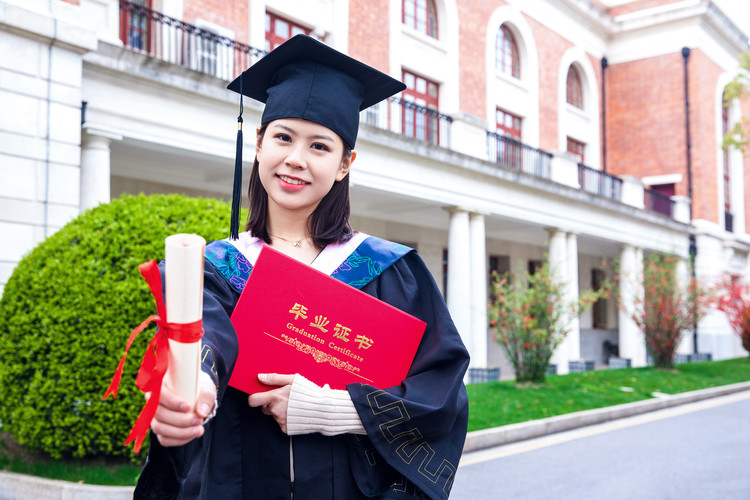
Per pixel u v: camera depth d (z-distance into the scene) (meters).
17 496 4.75
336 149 1.62
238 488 1.45
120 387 4.83
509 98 19.25
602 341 24.53
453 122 14.76
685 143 24.02
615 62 25.20
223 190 12.75
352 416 1.44
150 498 1.26
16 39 7.43
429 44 16.55
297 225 1.68
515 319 11.76
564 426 8.85
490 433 7.65
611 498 5.46
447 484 1.49
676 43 24.17
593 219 18.55
